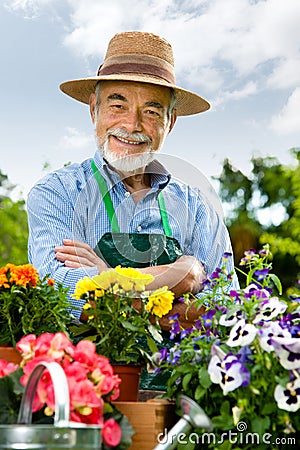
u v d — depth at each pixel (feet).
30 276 7.45
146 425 6.46
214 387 6.69
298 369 6.51
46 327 7.36
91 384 5.64
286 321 7.07
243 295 7.39
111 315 7.24
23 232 40.14
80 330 7.48
